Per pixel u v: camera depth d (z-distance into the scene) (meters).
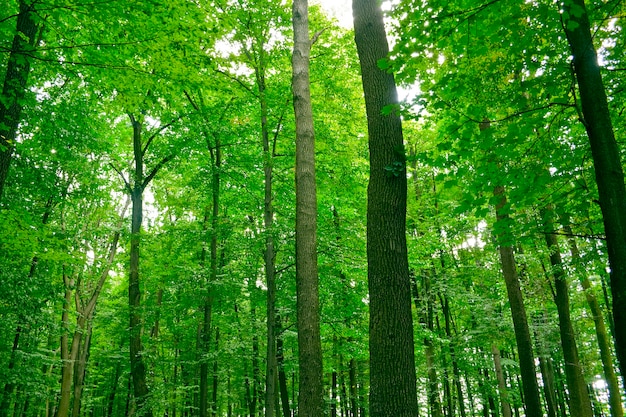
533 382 8.79
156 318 13.05
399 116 5.45
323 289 11.50
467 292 14.94
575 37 4.04
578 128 6.55
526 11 4.21
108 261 17.25
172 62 6.45
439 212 15.79
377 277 4.86
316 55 11.34
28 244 10.68
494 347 14.93
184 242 12.52
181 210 17.42
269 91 11.19
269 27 11.45
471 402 23.53
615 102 5.86
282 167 12.73
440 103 4.85
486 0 4.33
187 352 14.53
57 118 11.13
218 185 13.13
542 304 12.63
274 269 11.16
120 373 23.59
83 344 18.44
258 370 17.50
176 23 6.33
